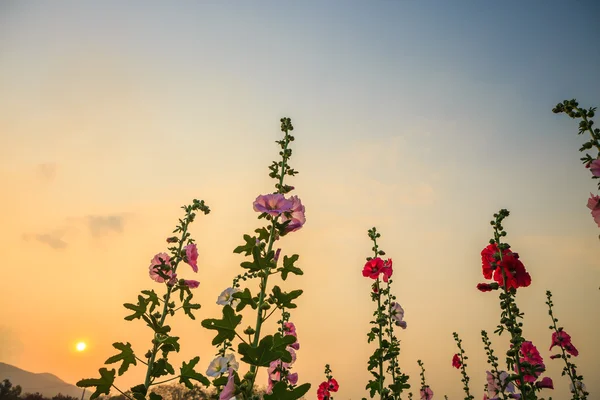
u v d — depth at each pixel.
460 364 9.53
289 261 3.85
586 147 3.97
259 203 4.11
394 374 7.51
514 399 6.64
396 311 7.33
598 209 3.73
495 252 5.25
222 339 3.45
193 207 6.33
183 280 5.56
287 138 4.97
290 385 5.50
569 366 7.61
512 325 4.83
